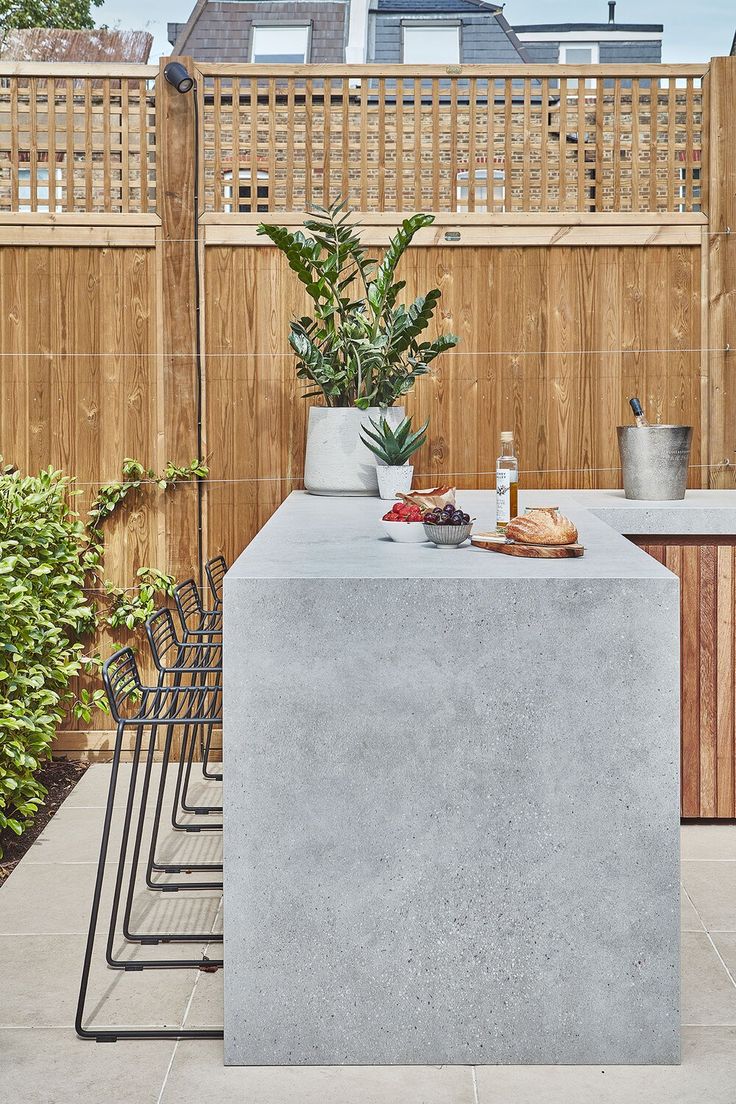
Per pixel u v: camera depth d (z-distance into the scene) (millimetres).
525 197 4492
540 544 2689
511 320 4457
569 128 4504
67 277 4430
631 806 2334
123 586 4562
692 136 4445
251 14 15008
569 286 4445
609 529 3230
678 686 2320
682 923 3062
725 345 4426
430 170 4512
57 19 17484
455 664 2332
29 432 4484
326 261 4137
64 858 3559
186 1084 2301
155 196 4535
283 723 2342
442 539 2801
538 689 2330
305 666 2338
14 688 3760
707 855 3586
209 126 4531
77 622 4488
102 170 4523
